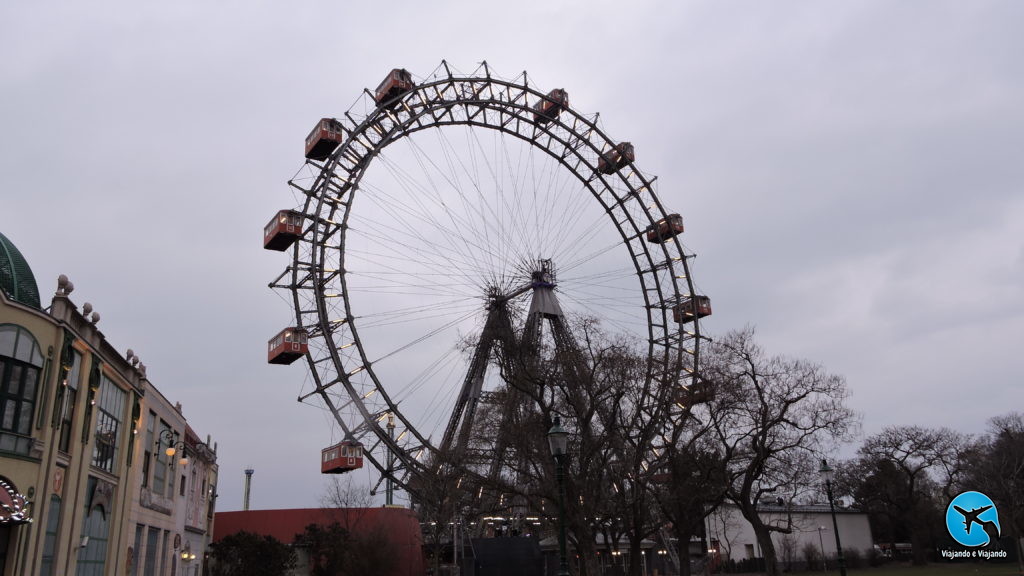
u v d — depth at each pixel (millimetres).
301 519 72625
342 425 52562
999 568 66562
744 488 45125
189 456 52188
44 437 27438
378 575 66688
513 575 62062
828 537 91938
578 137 67500
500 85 64750
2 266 28781
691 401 46500
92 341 32188
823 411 45625
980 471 73688
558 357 40719
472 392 51812
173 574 47969
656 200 68125
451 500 52031
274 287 55156
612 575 69125
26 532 26203
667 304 66250
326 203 56344
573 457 40031
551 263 56281
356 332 54312
